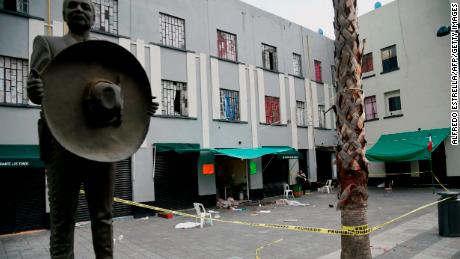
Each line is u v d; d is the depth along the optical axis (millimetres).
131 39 14820
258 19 21016
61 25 12867
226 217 13453
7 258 7883
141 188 14500
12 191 11469
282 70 22141
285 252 7594
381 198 17141
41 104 2137
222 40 18969
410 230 9273
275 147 20234
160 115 15469
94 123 2363
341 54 4168
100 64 2477
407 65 22656
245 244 8539
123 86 2592
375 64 24484
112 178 2826
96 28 14008
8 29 11789
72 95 2309
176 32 16734
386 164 23594
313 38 24906
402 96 22859
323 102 24859
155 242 9164
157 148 14906
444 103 20781
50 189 2676
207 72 17688
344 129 4105
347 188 4066
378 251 7266
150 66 15328
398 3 23219
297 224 11047
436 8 21312
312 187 22953
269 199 19469
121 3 14688
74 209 2711
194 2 17484
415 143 20172
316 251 7578
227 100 18781
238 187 19453
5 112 11523
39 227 11852
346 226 4086
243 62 19672
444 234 8328
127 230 11219
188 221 12922
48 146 2654
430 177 21250
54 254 2645
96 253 2779
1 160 10352
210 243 8820
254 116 19828
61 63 2279
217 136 17750
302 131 22922
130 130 2588
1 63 11727
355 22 4168
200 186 16766
